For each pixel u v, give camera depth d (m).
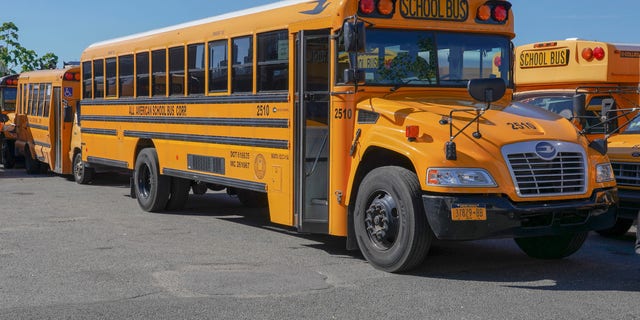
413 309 6.19
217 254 8.60
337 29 8.03
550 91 12.85
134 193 12.82
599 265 8.06
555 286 7.04
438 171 6.96
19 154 21.38
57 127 18.22
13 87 23.31
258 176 9.33
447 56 8.44
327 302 6.41
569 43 12.83
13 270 7.71
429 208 7.04
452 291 6.81
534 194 7.06
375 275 7.46
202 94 10.63
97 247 9.03
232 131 9.87
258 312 6.10
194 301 6.44
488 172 6.95
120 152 13.24
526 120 7.53
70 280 7.25
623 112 12.58
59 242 9.38
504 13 8.68
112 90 13.55
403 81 8.20
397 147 7.34
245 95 9.55
